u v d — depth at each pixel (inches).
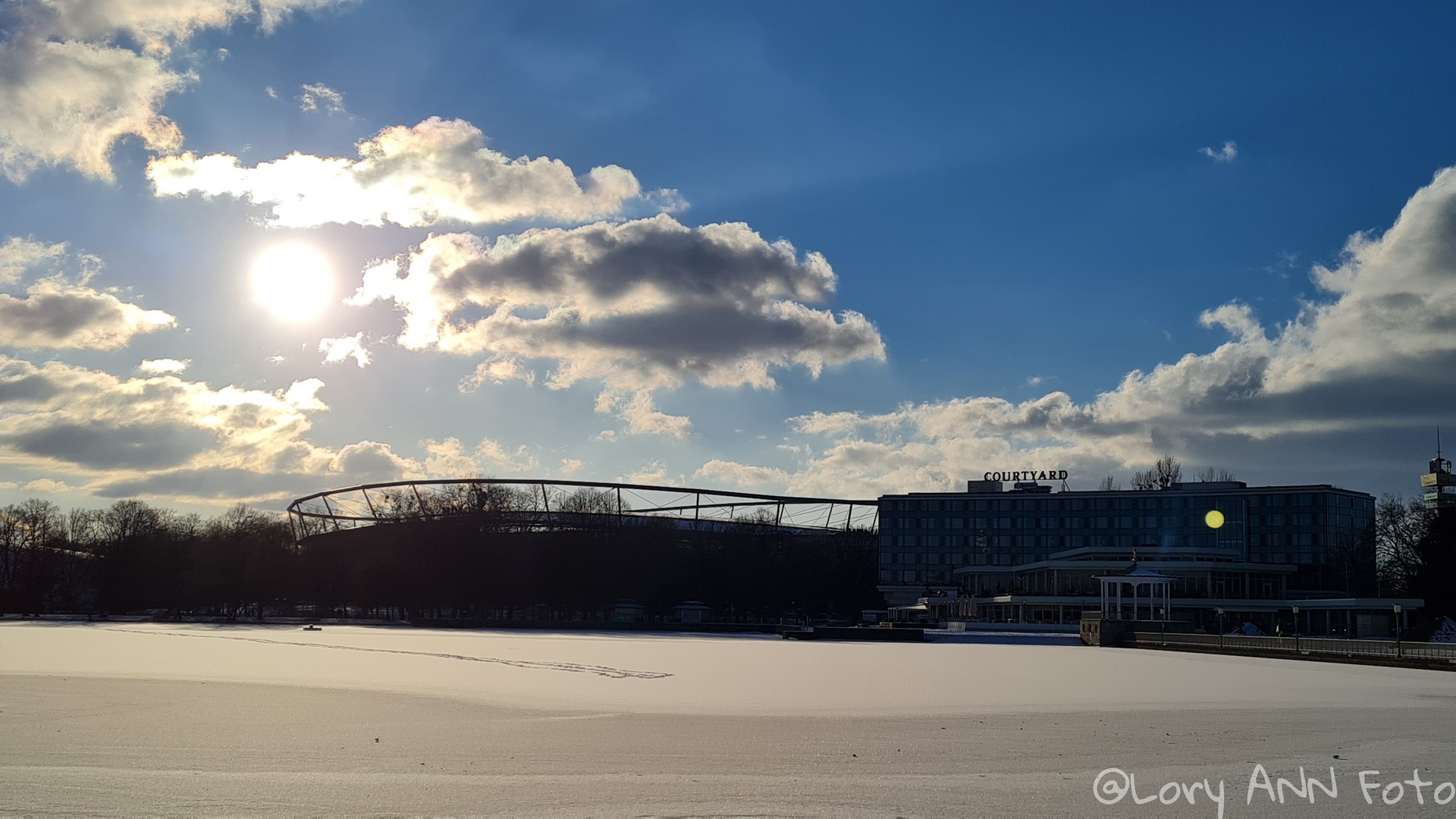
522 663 2997.0
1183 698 2095.2
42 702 1873.8
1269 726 1638.8
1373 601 6407.5
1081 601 7140.8
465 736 1475.1
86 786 1120.2
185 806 1032.2
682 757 1309.1
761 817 993.5
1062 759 1315.2
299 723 1604.3
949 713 1798.7
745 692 2133.4
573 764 1259.2
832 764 1267.2
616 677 2495.1
